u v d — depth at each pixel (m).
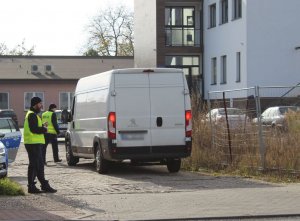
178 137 16.75
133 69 16.56
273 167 16.36
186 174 17.22
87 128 18.42
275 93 36.56
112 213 10.93
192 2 43.88
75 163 20.55
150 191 13.66
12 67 64.94
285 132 16.77
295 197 12.53
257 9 36.91
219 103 19.17
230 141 17.84
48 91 63.94
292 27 37.09
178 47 43.69
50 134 21.78
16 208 11.40
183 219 10.40
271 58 37.00
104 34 83.75
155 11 43.66
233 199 12.37
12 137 18.64
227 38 39.78
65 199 12.48
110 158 16.50
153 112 16.61
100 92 17.23
